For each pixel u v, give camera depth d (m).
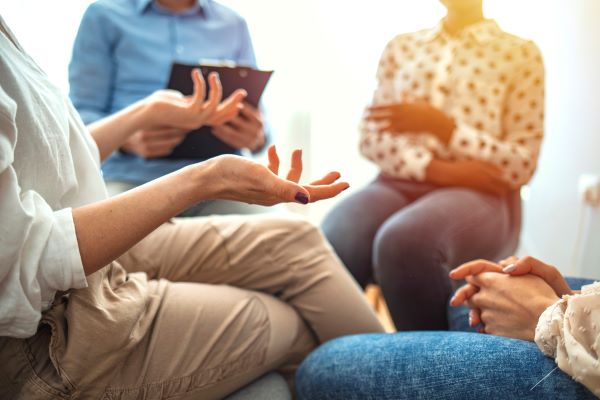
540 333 0.52
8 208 0.48
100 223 0.53
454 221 1.12
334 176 0.67
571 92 1.64
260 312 0.75
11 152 0.48
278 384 0.77
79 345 0.57
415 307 1.08
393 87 1.46
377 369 0.61
